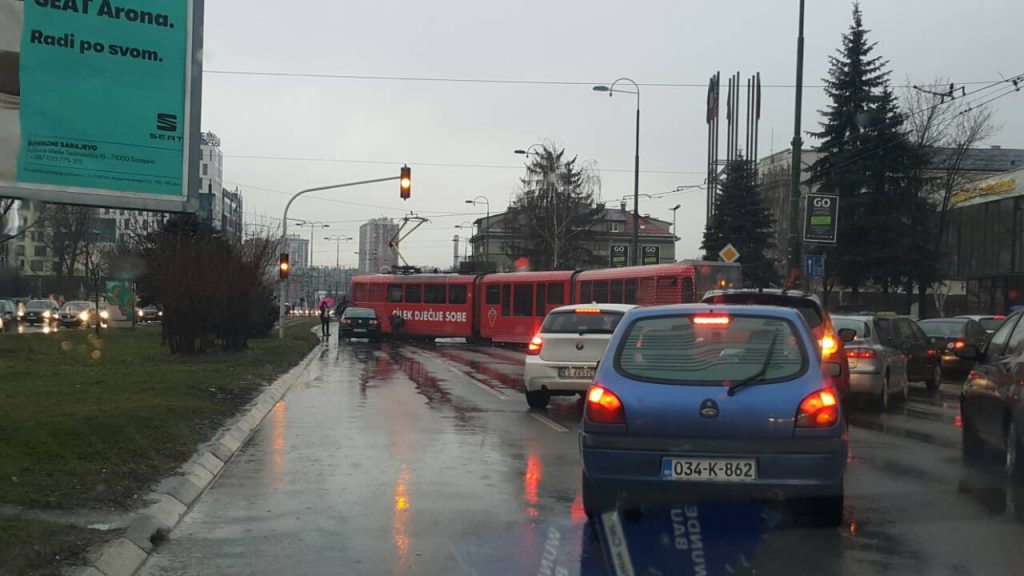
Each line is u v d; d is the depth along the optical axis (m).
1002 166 78.62
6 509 6.77
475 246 110.69
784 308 6.74
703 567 5.77
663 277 28.50
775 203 65.75
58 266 67.12
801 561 5.90
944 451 10.63
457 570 5.76
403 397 16.36
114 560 5.68
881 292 43.47
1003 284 43.25
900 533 6.62
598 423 6.34
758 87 54.94
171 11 10.26
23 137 9.48
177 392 14.23
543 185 71.12
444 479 8.67
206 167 115.25
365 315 41.94
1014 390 8.38
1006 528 6.79
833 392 6.24
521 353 32.47
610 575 5.62
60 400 12.49
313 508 7.49
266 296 27.30
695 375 6.32
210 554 6.16
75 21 9.74
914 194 40.53
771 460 6.07
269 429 12.09
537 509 7.41
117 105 9.95
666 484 6.16
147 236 26.44
